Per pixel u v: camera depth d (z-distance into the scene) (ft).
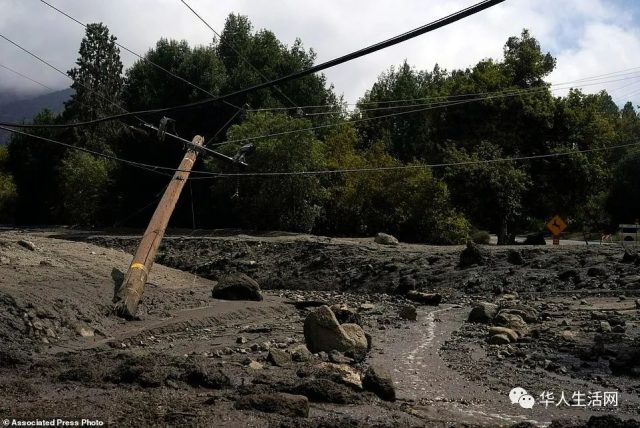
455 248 129.29
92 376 38.29
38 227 219.41
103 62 269.44
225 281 86.69
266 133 166.40
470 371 45.06
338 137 192.03
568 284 94.22
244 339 57.41
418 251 127.34
